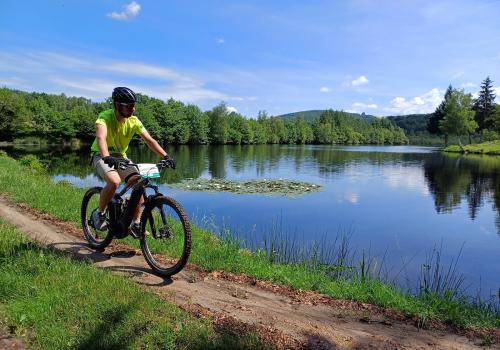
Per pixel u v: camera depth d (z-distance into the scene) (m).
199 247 5.94
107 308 3.48
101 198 5.12
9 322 3.25
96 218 5.30
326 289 4.80
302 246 9.93
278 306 4.21
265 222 13.51
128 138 5.22
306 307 4.25
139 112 83.75
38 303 3.50
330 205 17.33
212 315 3.74
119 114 4.99
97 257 5.31
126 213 5.00
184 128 91.00
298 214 15.16
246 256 6.23
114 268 4.89
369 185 24.56
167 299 4.02
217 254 5.58
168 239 5.18
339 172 33.12
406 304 4.47
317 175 30.39
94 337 3.09
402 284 7.63
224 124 99.50
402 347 3.52
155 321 3.38
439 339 3.74
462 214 16.05
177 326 3.39
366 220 14.39
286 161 46.25
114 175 4.93
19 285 3.79
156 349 3.08
